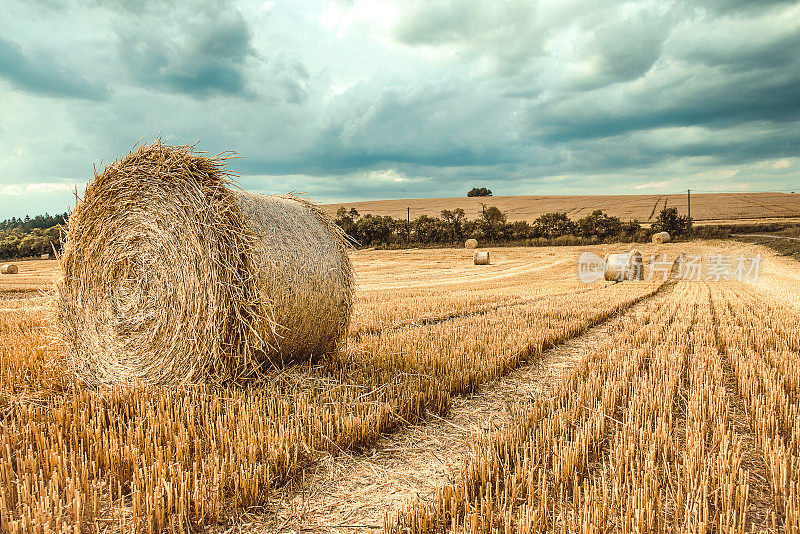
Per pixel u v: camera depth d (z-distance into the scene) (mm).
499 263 33781
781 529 2895
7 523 2738
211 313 5090
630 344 7637
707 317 10438
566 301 13453
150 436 3912
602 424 4262
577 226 50844
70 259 6016
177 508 3010
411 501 3064
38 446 3670
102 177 5750
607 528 2855
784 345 7387
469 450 4055
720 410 4488
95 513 2938
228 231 5246
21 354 6500
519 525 2725
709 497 3197
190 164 5285
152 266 5422
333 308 6387
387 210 84500
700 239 45000
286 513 3174
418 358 6562
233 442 3803
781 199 77188
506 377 6312
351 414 4371
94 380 5914
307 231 6219
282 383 5457
